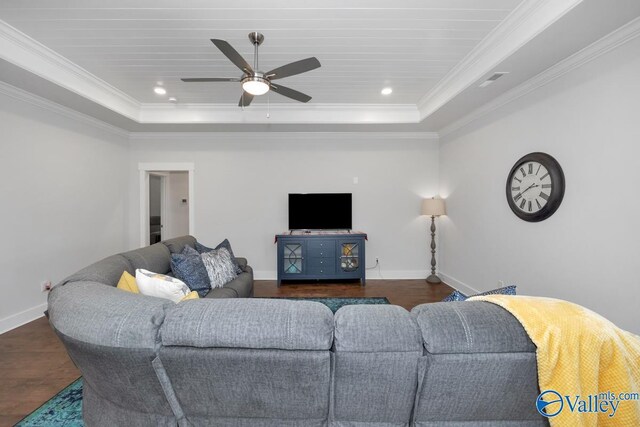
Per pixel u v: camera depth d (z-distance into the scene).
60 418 1.70
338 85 3.41
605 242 2.06
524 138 2.85
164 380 1.04
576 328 0.96
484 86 2.89
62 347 2.52
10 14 2.08
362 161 4.84
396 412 1.06
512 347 0.96
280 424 1.09
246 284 3.06
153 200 5.99
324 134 4.79
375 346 0.97
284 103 3.99
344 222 4.75
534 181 2.68
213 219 4.79
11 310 2.93
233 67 2.92
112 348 0.99
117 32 2.32
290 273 4.43
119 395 1.12
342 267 4.47
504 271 3.19
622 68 1.93
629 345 0.96
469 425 1.07
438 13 2.11
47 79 2.69
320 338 0.97
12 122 2.92
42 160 3.23
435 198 4.46
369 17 2.15
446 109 3.60
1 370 2.18
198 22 2.20
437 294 4.03
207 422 1.10
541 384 0.94
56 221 3.41
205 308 1.05
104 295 1.20
